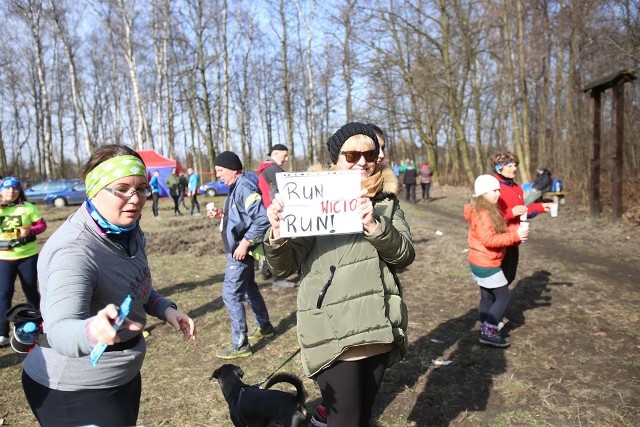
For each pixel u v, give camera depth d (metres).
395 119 31.86
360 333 2.29
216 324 5.47
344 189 2.29
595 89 12.27
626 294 6.06
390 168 2.64
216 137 37.72
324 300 2.34
